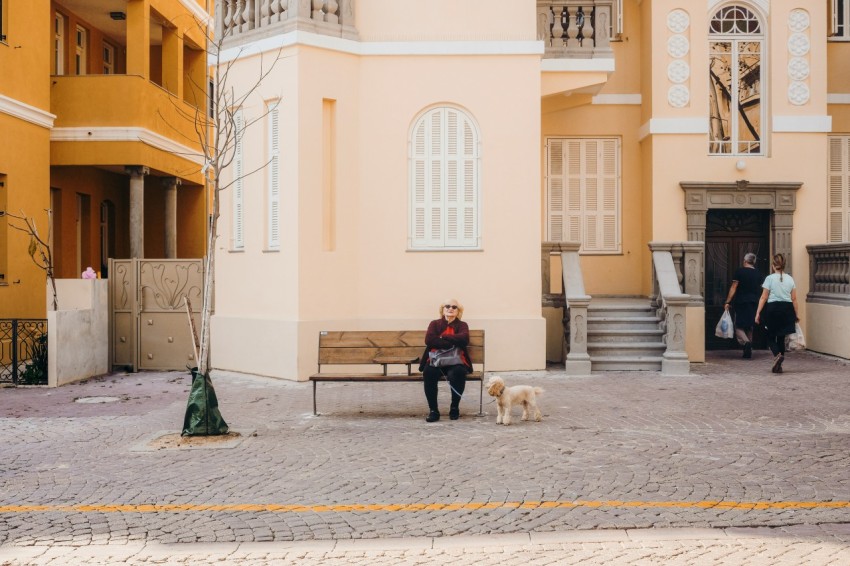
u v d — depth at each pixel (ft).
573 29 52.54
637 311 51.96
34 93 57.72
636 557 18.81
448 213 48.98
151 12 68.69
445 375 35.14
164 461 28.07
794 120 59.57
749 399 39.06
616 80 62.08
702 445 29.76
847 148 62.28
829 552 19.07
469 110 48.75
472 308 48.65
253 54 47.96
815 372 47.85
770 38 59.72
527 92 48.70
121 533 20.77
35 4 57.88
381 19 48.65
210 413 31.71
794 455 28.19
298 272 45.91
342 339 37.37
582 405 37.81
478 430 32.65
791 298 47.62
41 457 28.78
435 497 23.65
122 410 37.76
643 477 25.54
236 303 49.78
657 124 59.26
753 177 59.57
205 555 19.25
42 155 58.90
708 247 60.54
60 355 45.01
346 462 27.71
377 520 21.68
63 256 67.72
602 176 62.34
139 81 64.03
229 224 50.19
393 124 48.57
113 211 77.87
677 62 59.41
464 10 48.73
